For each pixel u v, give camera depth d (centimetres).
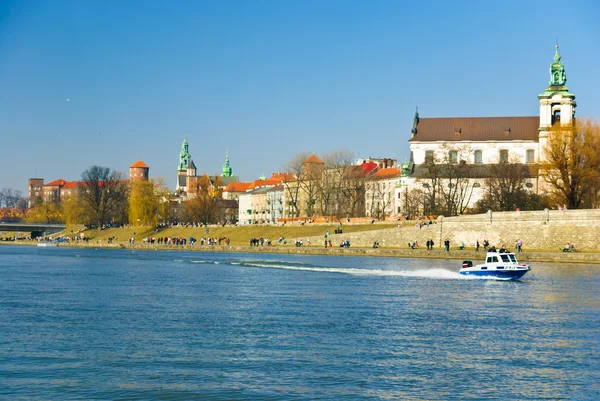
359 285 12138
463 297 10631
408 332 8050
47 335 7875
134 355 7000
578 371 6519
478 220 19438
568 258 16150
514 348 7312
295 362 6762
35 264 18025
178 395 5853
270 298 10631
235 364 6681
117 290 11744
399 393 5919
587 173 19675
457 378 6294
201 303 10156
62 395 5844
